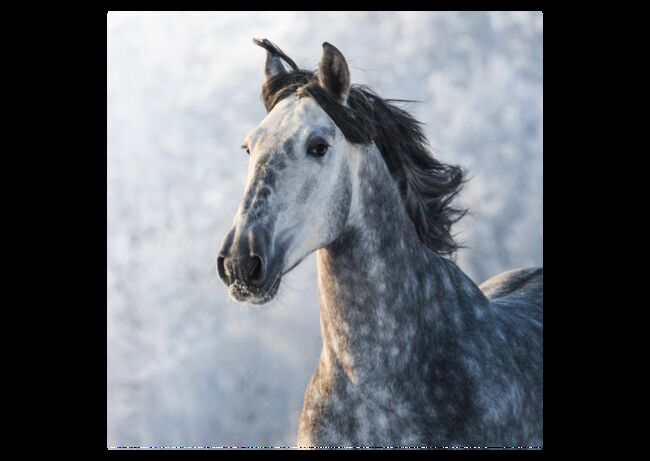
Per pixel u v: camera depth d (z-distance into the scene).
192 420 12.80
